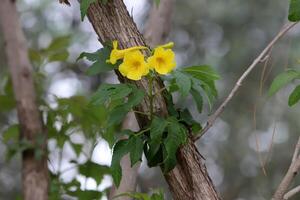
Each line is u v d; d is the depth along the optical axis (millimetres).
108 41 1737
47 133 2049
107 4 1745
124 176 2000
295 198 3703
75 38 4656
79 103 2111
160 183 4852
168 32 2234
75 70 4879
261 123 4953
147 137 1703
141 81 1711
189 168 1717
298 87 1721
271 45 1815
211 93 1707
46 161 1985
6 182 4895
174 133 1669
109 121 1688
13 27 2016
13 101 2223
